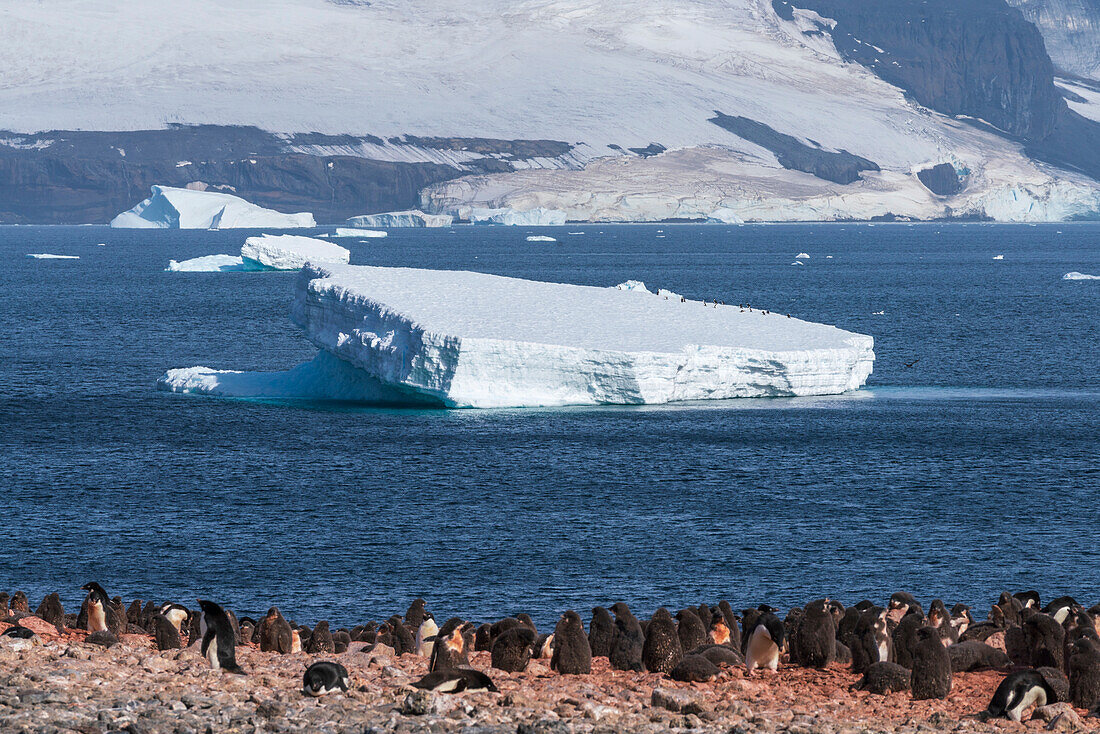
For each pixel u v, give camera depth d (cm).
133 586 12625
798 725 5250
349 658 6762
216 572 13175
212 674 6047
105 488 17212
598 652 7069
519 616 7844
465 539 14538
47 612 8344
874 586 12619
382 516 15612
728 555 13850
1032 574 13062
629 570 13262
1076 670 5728
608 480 17612
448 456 19212
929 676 5969
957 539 14500
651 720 5344
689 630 6944
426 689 5594
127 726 4947
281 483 17538
